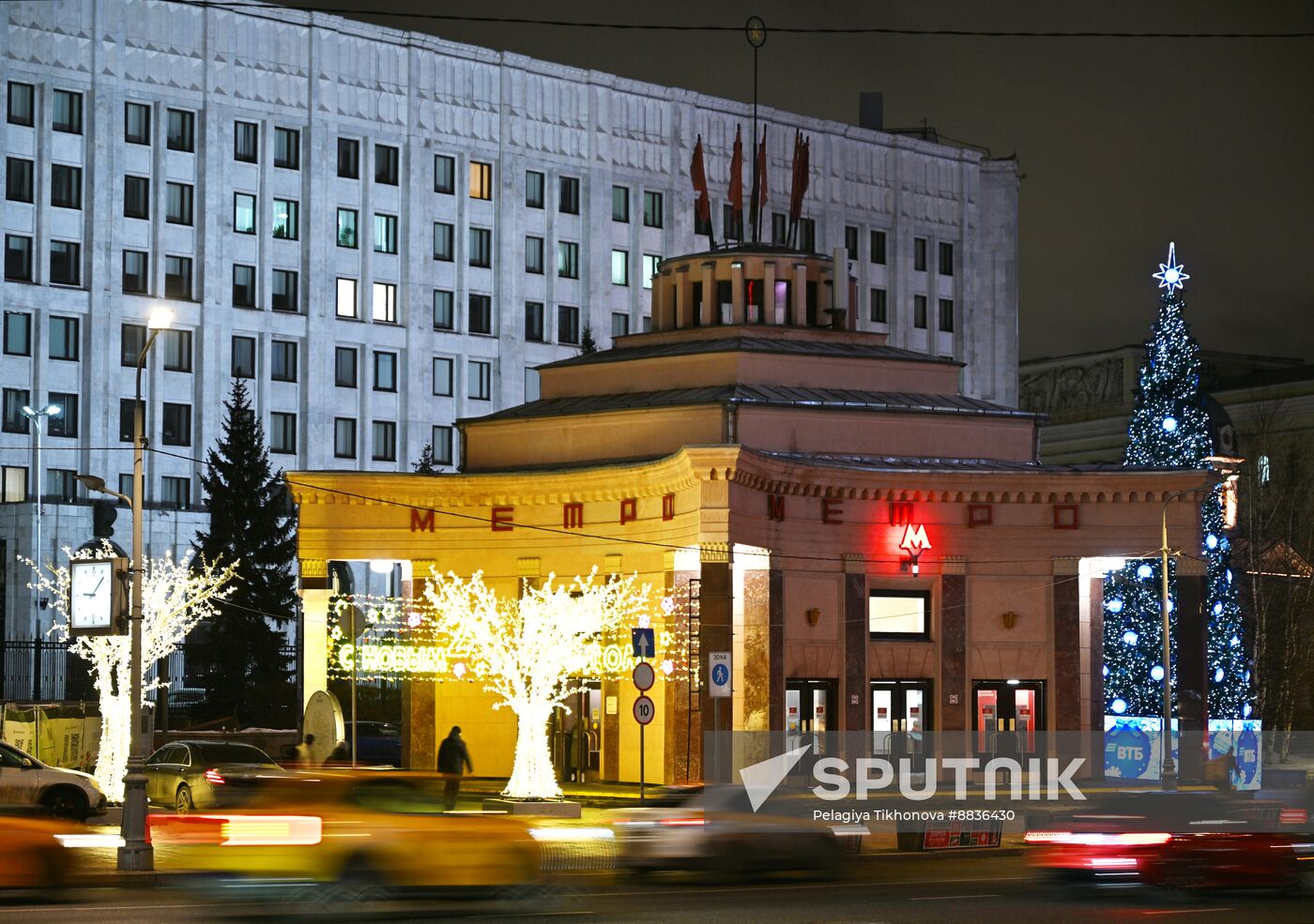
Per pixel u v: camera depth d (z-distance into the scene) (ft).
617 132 361.10
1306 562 250.57
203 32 319.27
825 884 97.19
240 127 323.57
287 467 325.01
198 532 276.62
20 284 301.43
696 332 188.85
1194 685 170.91
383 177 337.31
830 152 386.11
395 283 337.72
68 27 306.96
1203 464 186.29
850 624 165.78
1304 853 88.02
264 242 323.78
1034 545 171.53
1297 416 322.75
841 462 167.53
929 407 176.55
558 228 354.54
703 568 151.84
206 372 316.81
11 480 300.81
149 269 313.73
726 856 96.32
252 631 272.51
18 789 126.82
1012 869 108.06
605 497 167.02
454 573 171.53
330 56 330.95
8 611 293.43
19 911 80.94
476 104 345.72
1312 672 241.14
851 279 203.62
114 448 308.81
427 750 175.32
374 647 179.42
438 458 340.18
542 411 184.24
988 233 410.52
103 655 152.76
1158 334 197.88
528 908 82.12
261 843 80.33
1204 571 172.14
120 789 150.00
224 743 142.82
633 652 143.74
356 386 332.19
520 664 143.13
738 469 152.05
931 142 413.39
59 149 306.55
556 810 134.62
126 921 76.54
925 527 169.17
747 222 375.04
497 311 346.95
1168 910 82.38
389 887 80.02
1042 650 171.42
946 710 168.55
